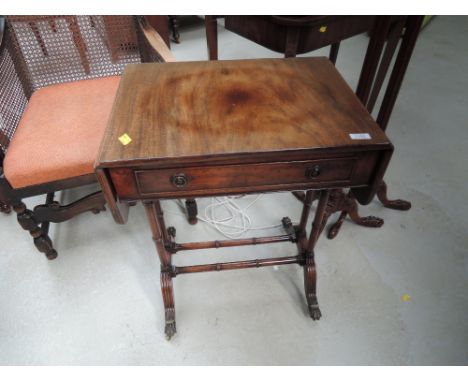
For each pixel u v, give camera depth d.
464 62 2.62
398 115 2.08
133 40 1.48
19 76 1.33
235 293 1.23
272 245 1.39
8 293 1.23
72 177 1.10
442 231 1.44
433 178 1.68
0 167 1.07
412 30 0.97
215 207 1.56
